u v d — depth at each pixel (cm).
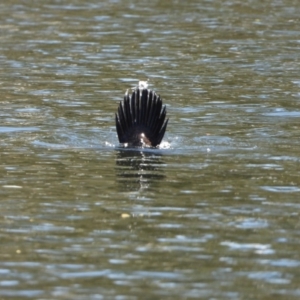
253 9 7075
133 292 1844
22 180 2692
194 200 2481
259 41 5662
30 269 1973
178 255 2055
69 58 5069
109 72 4669
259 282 1892
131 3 7362
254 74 4619
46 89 4228
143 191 2570
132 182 2667
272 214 2358
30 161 2923
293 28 6184
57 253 2072
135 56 5128
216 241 2148
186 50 5325
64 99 4006
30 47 5425
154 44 5528
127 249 2097
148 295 1828
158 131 3122
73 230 2233
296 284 1886
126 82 4409
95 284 1888
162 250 2089
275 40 5709
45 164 2886
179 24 6300
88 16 6669
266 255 2053
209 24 6325
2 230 2233
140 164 2881
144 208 2411
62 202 2467
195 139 3244
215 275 1936
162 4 7294
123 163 2898
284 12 6944
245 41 5653
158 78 4506
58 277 1928
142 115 3141
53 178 2716
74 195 2534
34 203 2459
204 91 4188
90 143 3191
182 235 2192
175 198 2497
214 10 7000
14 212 2378
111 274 1942
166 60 5019
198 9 7044
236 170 2806
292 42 5641
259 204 2445
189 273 1944
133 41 5628
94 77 4534
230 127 3450
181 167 2838
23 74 4606
